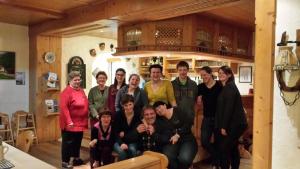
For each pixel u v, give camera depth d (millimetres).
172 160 2822
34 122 5469
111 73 7176
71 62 6148
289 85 1956
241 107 3117
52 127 5676
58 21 4809
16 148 2402
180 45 4102
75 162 3762
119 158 2926
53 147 5137
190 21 4082
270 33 2045
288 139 1987
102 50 6781
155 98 3217
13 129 5289
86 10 4207
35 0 3906
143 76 7234
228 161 3189
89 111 3910
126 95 3076
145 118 2975
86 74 6477
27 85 5664
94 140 3109
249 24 4980
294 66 1862
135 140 3002
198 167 3822
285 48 1907
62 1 3938
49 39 5574
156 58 6789
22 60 5574
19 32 5516
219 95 3146
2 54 5293
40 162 2016
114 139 3100
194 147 2986
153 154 1344
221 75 3289
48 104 5469
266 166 2080
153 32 4082
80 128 3812
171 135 2967
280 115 2018
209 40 4527
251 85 6086
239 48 5352
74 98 3762
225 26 4875
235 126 3078
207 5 3096
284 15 1986
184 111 3074
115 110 3502
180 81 3305
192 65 6242
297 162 1953
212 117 3363
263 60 2088
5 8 4109
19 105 5566
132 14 3609
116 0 3713
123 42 4473
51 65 5613
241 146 4195
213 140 3391
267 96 2064
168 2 3100
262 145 2102
